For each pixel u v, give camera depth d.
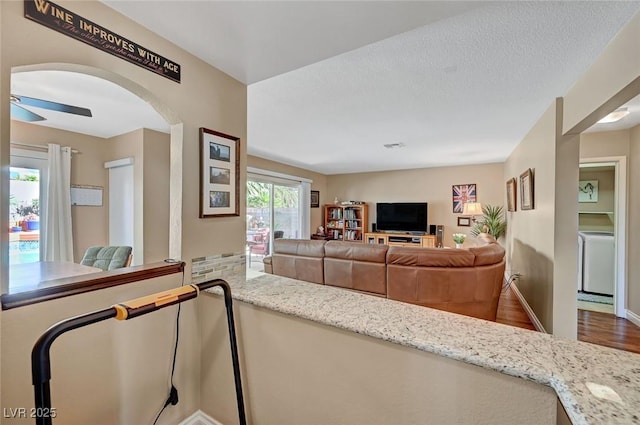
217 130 1.65
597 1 1.31
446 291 2.78
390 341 0.93
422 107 2.71
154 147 3.59
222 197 1.68
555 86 2.23
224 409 1.46
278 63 1.59
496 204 5.78
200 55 1.51
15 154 3.06
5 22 0.90
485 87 2.26
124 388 1.26
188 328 1.50
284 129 3.48
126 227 3.65
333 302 1.23
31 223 3.19
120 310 0.87
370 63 1.90
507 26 1.50
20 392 0.96
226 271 1.71
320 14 1.19
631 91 1.54
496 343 0.87
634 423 0.55
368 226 7.16
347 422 1.07
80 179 3.61
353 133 3.66
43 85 2.23
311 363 1.15
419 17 1.20
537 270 3.05
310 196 7.05
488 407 0.82
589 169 4.74
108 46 1.16
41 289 0.99
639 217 3.04
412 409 0.94
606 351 0.82
